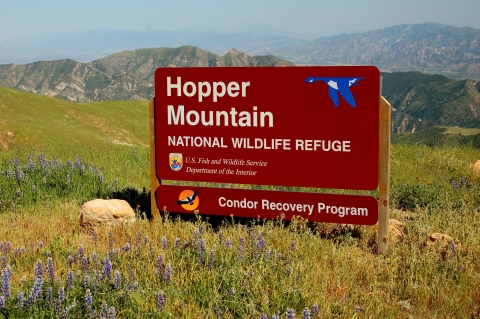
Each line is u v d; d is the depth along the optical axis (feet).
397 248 22.76
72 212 28.25
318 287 17.98
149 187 36.70
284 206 25.54
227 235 23.65
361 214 24.17
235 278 17.13
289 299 16.47
